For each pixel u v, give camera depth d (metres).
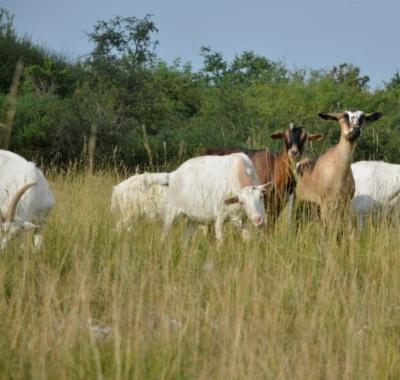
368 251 12.38
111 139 27.66
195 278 11.21
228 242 12.70
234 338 8.58
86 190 14.44
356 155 27.14
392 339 9.21
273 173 16.16
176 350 8.54
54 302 9.45
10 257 11.37
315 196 15.44
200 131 29.78
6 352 8.38
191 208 14.11
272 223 14.39
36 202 12.88
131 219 13.81
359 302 10.38
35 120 27.73
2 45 38.28
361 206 15.96
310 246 12.53
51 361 8.16
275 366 8.09
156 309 9.77
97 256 11.96
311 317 9.41
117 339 8.14
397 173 16.28
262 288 9.96
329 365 8.20
